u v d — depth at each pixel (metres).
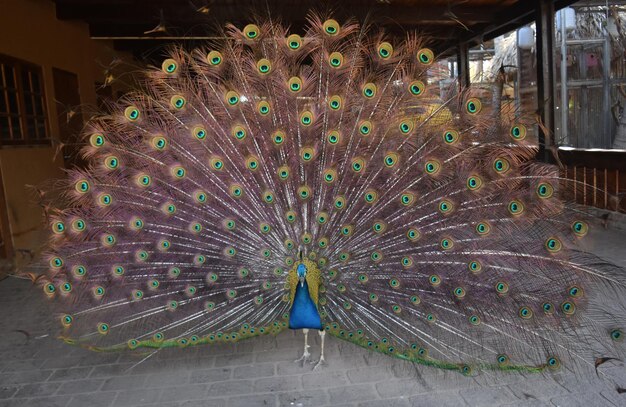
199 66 4.11
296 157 4.04
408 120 3.99
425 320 3.90
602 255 7.05
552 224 3.77
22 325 5.58
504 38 17.25
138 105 4.15
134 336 4.16
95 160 4.25
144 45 12.72
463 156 3.94
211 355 4.67
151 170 4.18
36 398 4.02
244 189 4.04
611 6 12.68
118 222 4.16
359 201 3.99
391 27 10.73
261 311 4.15
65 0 9.12
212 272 4.12
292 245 3.95
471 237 3.88
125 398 3.98
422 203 3.96
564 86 12.43
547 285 3.73
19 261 7.47
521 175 3.85
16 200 7.63
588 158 9.05
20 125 8.09
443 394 3.88
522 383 3.97
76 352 4.86
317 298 3.90
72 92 10.19
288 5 9.20
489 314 3.81
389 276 3.94
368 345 3.93
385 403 3.78
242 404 3.84
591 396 3.74
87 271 4.16
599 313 3.80
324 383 4.11
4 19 7.68
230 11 9.19
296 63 4.08
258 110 4.07
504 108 3.95
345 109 4.05
